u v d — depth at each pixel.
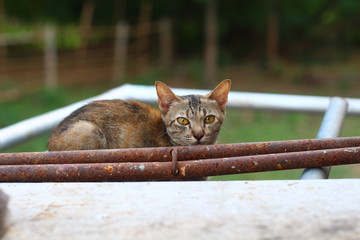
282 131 13.67
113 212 2.27
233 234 2.08
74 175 2.61
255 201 2.35
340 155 2.63
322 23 23.80
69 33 20.20
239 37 23.27
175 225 2.15
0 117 13.91
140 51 21.58
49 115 3.73
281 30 22.48
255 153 2.80
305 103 3.99
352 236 2.06
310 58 22.31
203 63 20.75
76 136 4.27
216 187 2.50
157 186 2.52
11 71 19.02
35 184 2.56
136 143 4.59
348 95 18.06
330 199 2.36
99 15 21.67
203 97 5.00
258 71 21.08
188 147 2.80
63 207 2.32
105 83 19.64
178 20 22.33
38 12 21.62
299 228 2.12
